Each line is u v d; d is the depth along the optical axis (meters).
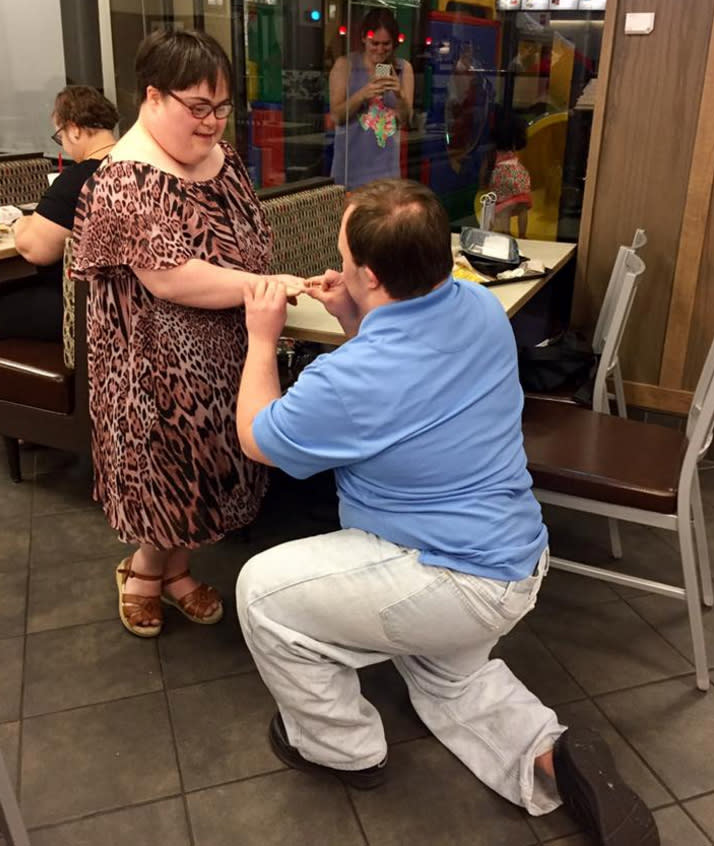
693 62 2.81
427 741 1.74
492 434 1.38
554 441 2.00
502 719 1.61
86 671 1.94
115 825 1.55
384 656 1.54
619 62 2.92
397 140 3.89
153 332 1.68
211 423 1.77
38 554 2.39
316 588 1.41
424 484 1.36
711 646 2.02
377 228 1.26
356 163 3.98
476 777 1.65
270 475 2.71
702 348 3.14
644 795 1.61
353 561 1.41
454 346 1.32
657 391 3.26
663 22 2.81
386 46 3.71
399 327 1.30
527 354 2.45
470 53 3.59
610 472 1.83
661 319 3.17
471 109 3.66
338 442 1.33
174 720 1.80
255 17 4.01
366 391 1.29
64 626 2.09
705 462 2.92
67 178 2.46
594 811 1.40
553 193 3.60
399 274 1.28
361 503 1.43
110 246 1.61
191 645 2.03
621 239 3.14
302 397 1.31
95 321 1.74
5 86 4.16
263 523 2.55
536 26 3.44
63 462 2.93
